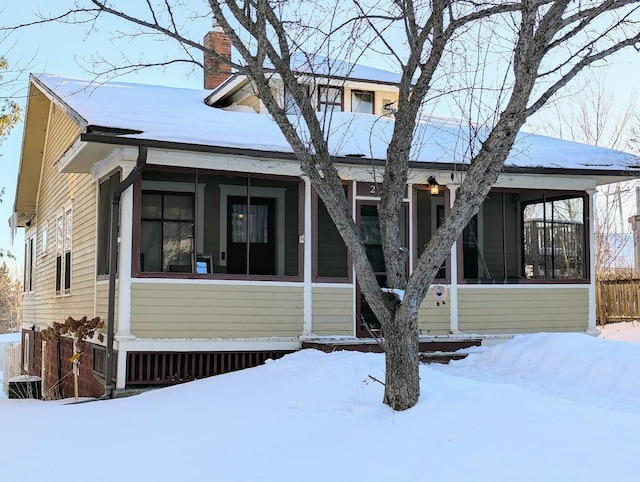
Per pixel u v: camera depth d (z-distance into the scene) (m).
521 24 6.12
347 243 6.55
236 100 14.56
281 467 4.88
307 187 11.30
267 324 10.84
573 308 12.88
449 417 5.59
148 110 11.30
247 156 10.24
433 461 4.64
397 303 6.40
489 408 5.73
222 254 10.98
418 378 6.32
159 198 10.60
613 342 9.37
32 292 20.20
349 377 7.73
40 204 19.25
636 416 5.40
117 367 9.90
